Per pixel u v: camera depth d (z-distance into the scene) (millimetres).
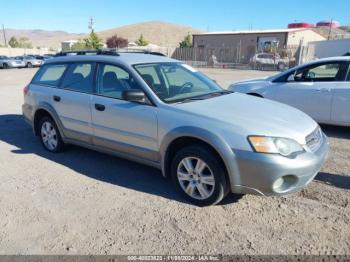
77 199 3990
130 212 3691
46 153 5652
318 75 6820
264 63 32000
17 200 3982
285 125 3584
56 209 3766
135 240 3197
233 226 3406
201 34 48906
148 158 4219
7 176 4695
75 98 4941
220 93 4668
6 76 23422
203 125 3602
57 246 3121
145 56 4918
